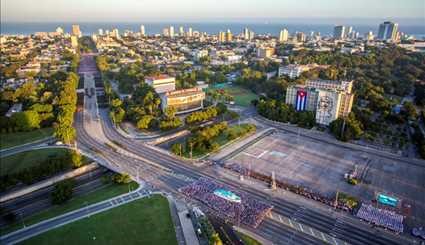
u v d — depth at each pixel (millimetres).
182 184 170250
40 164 175375
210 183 169500
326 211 147875
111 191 163000
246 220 138375
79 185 171250
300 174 183625
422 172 188375
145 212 143375
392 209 150375
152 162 195500
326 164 197625
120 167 187500
